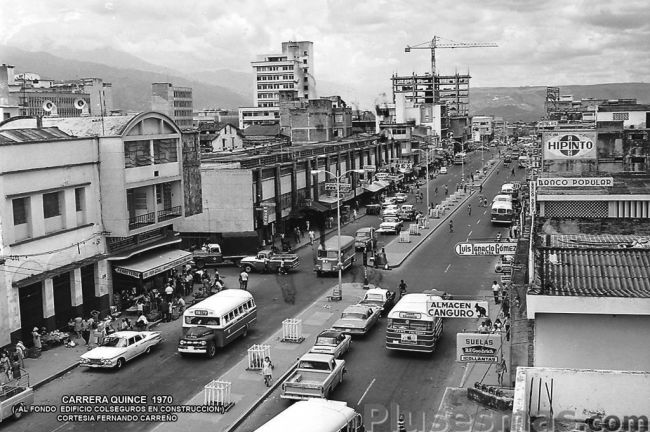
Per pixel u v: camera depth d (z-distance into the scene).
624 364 20.72
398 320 38.47
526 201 71.38
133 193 51.19
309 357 33.72
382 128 147.12
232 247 66.12
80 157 46.28
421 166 144.12
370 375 35.78
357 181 102.38
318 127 139.38
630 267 22.70
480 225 84.31
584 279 22.08
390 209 89.56
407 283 56.41
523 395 14.72
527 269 30.83
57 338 41.53
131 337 39.16
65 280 44.56
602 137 53.84
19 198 41.34
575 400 15.72
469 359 32.41
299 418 24.23
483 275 58.66
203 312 39.84
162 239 54.31
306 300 51.69
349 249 62.38
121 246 50.00
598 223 33.88
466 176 140.38
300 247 72.94
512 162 172.38
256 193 69.31
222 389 31.69
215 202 66.31
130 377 36.31
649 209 42.19
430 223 86.44
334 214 89.56
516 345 29.89
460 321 45.69
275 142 127.44
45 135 44.47
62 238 44.38
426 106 194.00
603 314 20.48
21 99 149.00
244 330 42.66
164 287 52.75
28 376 34.53
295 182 79.62
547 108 195.88
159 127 52.84
